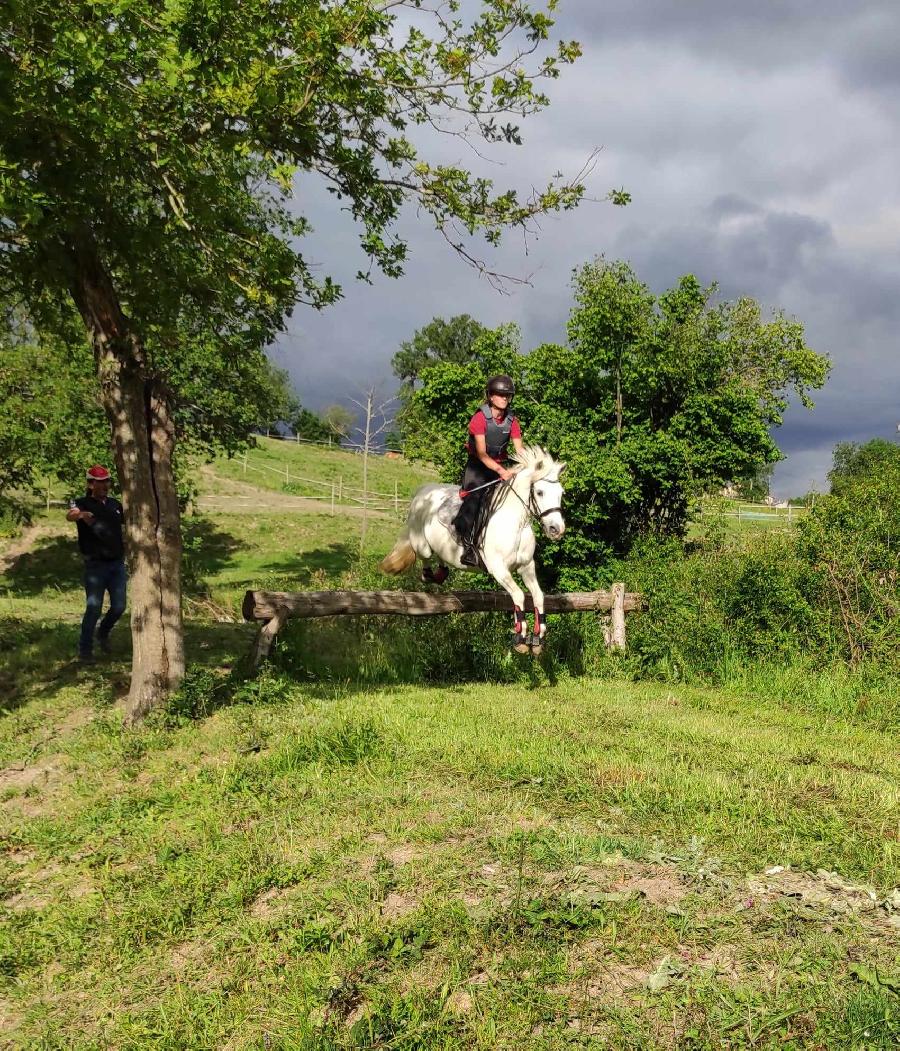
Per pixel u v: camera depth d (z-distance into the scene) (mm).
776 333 16391
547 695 9117
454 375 15438
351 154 7512
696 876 4008
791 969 3211
